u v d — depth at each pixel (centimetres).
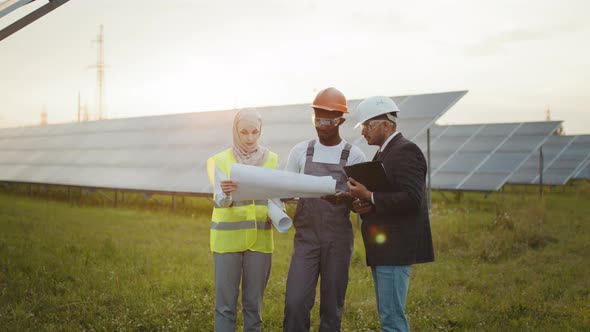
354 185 366
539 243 1043
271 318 536
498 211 1323
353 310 577
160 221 1261
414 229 361
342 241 396
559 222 1356
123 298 591
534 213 1352
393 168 360
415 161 358
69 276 677
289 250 933
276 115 1797
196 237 1052
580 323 535
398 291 363
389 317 366
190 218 1338
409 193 351
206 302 579
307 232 399
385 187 354
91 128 2631
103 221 1252
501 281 733
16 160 2509
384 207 353
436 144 2434
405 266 364
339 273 395
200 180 1476
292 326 387
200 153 1711
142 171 1728
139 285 637
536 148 2195
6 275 671
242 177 367
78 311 535
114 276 675
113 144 2206
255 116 408
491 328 521
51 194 2050
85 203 1709
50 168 2155
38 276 673
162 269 738
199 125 2006
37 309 544
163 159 1786
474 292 670
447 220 1223
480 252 917
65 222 1213
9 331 469
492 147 2261
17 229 1068
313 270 395
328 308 396
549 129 2583
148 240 998
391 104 373
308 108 1756
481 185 1934
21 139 2973
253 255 418
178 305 569
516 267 837
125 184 1641
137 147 2045
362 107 376
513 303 608
